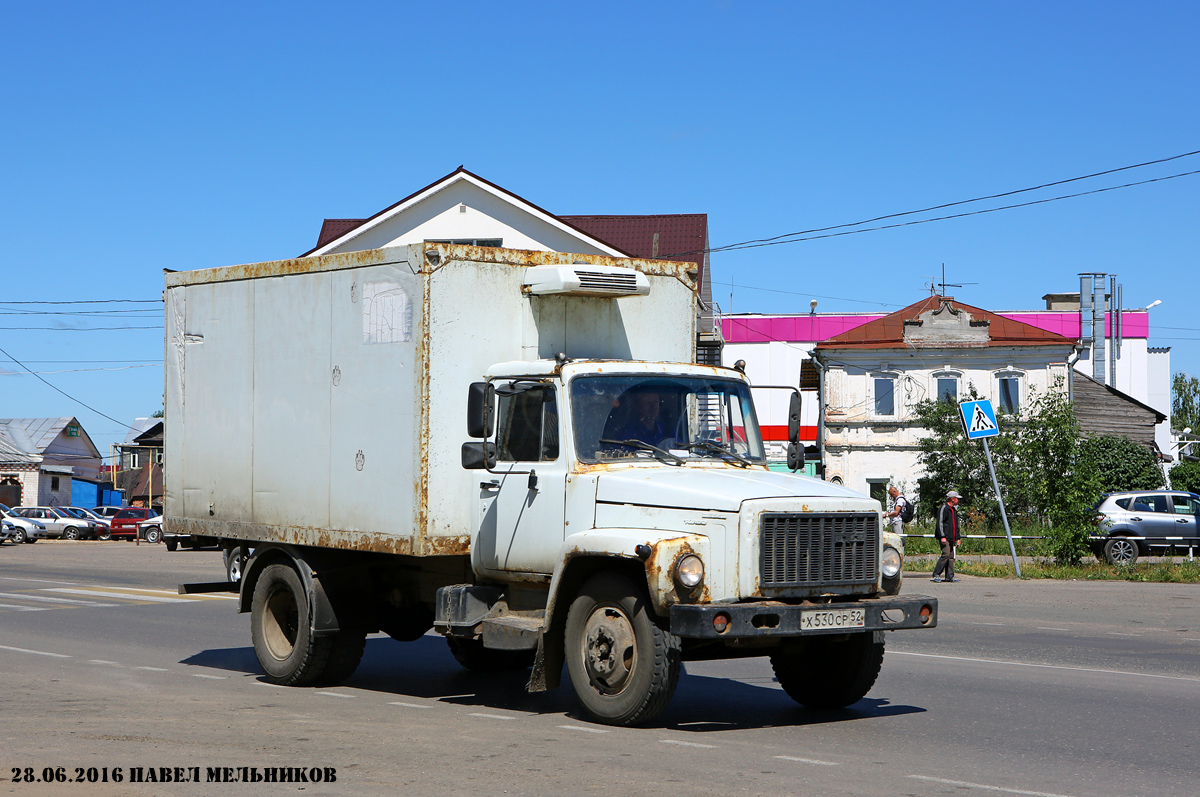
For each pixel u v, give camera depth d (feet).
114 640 45.29
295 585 33.22
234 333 35.19
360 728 26.66
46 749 23.88
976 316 150.71
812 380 178.81
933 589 70.13
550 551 27.71
